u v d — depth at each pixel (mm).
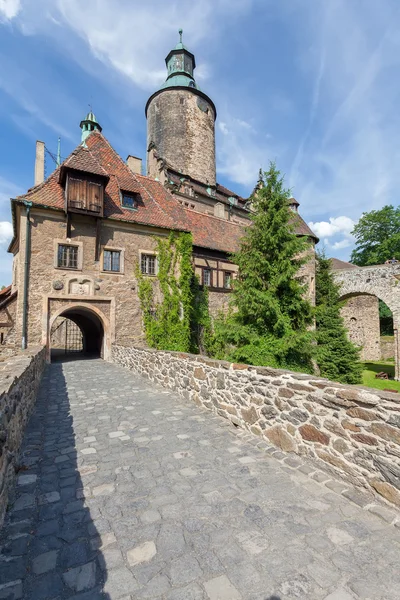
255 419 4695
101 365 13344
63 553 2297
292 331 13016
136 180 18219
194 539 2449
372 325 31297
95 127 29938
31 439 4555
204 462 3824
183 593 1954
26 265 13719
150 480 3387
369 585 2016
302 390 3902
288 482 3344
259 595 1938
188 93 32688
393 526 2613
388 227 34469
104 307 15633
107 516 2742
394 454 2852
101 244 15695
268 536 2484
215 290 21438
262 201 14297
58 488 3219
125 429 5023
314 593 1953
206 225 23172
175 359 7684
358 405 3225
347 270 25578
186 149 32031
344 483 3287
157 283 17172
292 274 13609
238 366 5152
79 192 14406
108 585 2014
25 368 5070
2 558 2236
